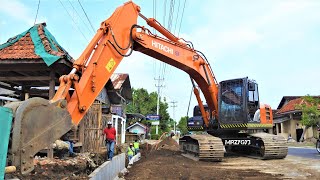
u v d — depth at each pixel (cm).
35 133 505
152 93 6512
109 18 995
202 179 1061
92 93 840
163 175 1145
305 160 1619
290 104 4525
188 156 1742
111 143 1316
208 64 1664
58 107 568
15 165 457
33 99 507
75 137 1366
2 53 1083
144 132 4469
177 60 1469
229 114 1688
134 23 1102
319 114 3366
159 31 1415
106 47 928
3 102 1437
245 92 1656
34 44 1109
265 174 1139
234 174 1139
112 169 1138
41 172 868
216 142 1546
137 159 1827
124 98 3206
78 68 828
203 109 1827
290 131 4356
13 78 1124
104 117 1927
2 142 430
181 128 8488
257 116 1725
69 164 1016
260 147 1645
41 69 1102
